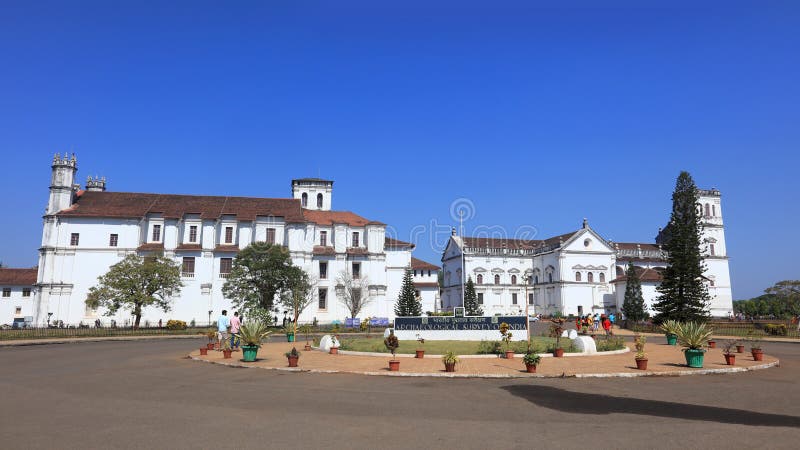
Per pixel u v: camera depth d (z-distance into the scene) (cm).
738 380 1667
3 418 1077
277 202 7375
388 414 1134
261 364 2061
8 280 7988
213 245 6588
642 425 1030
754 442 895
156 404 1240
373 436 935
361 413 1143
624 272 8956
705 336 1938
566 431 979
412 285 7175
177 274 5584
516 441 904
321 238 7288
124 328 5181
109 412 1141
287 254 5984
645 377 1717
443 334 3250
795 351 2931
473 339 3225
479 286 9162
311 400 1302
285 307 6203
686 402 1282
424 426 1018
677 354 2439
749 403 1270
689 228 5444
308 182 8450
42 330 4409
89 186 8031
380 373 1764
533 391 1448
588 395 1383
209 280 6450
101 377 1738
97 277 5788
